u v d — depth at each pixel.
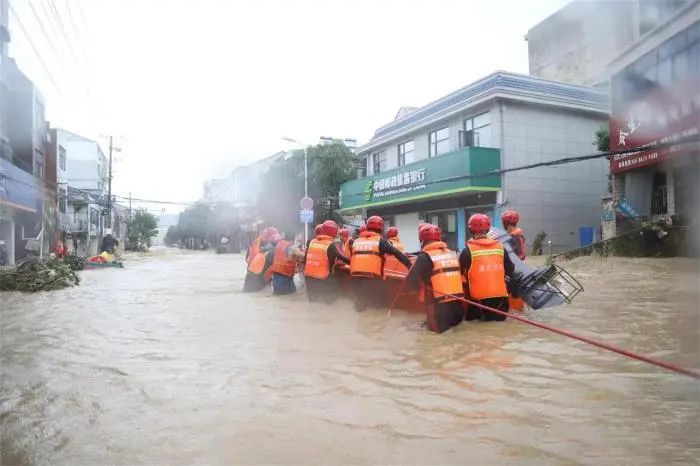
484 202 19.66
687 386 3.36
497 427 2.75
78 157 44.59
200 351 4.66
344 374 3.80
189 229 64.25
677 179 12.59
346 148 29.66
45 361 4.36
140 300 8.68
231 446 2.57
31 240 19.64
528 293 5.99
